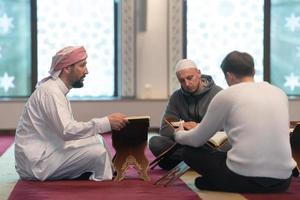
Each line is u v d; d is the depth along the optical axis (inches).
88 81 409.1
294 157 175.9
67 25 405.7
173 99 211.2
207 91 207.0
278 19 410.6
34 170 183.3
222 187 159.3
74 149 183.8
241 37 411.8
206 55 410.9
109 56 410.9
